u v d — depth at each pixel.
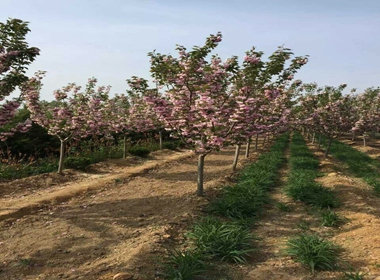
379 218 7.40
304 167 14.66
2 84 6.73
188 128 8.71
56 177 11.70
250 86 8.76
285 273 5.08
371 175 14.42
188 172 13.91
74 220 7.37
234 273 5.07
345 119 18.41
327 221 7.43
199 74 8.05
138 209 8.23
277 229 7.23
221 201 8.32
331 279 4.86
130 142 22.36
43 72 11.05
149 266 5.03
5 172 11.66
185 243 6.13
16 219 7.32
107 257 5.44
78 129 12.02
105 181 11.41
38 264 5.18
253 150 22.50
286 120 17.53
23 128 8.81
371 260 5.29
